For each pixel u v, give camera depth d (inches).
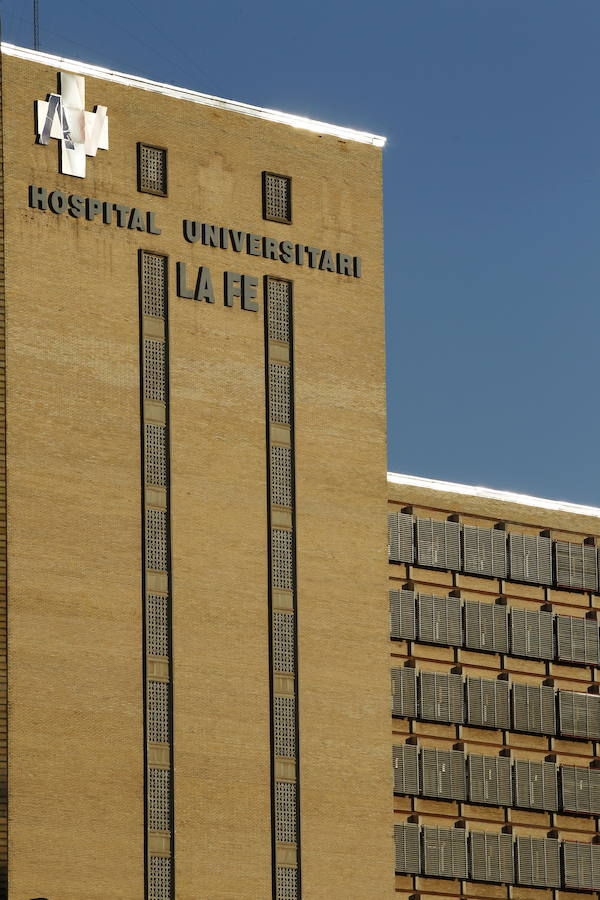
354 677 4500.5
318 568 4507.9
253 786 4315.9
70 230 4357.8
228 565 4394.7
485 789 4761.3
